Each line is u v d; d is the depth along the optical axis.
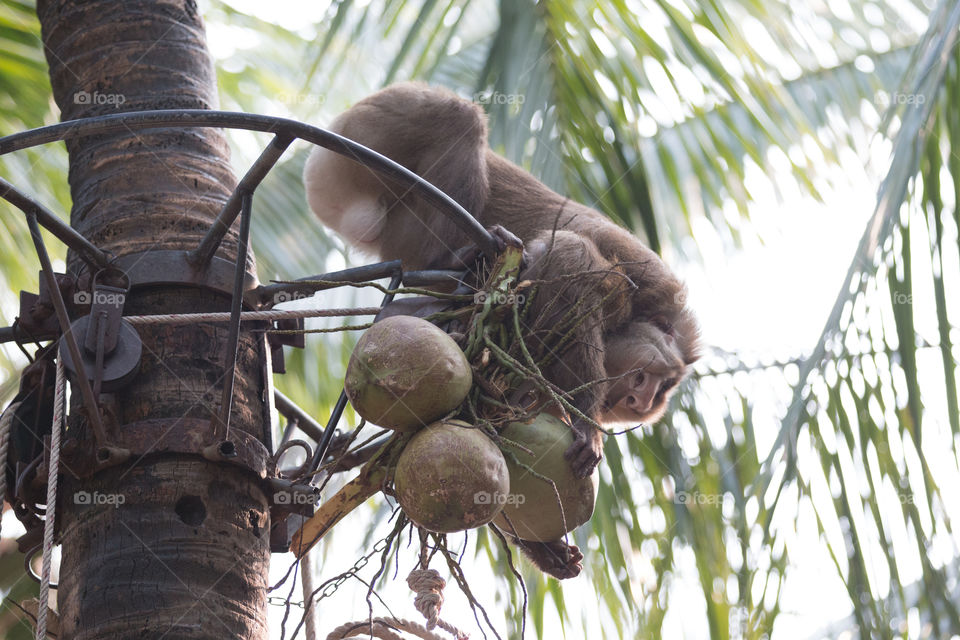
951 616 6.20
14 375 8.31
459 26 8.80
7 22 8.68
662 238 8.87
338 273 4.85
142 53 5.40
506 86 8.05
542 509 4.38
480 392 4.25
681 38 8.29
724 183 8.74
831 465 6.42
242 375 4.64
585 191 8.02
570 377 4.92
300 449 5.98
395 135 5.98
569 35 8.30
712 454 7.96
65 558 4.26
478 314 4.41
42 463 4.38
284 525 4.61
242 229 4.34
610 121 8.21
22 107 8.88
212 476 4.29
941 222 6.63
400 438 4.25
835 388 6.45
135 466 4.23
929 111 6.64
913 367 6.31
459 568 4.25
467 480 3.83
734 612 7.15
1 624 7.91
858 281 6.53
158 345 4.52
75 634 4.04
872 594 6.29
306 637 4.97
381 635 5.12
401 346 3.96
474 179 5.94
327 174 6.21
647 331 6.06
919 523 6.33
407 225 5.95
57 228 4.39
